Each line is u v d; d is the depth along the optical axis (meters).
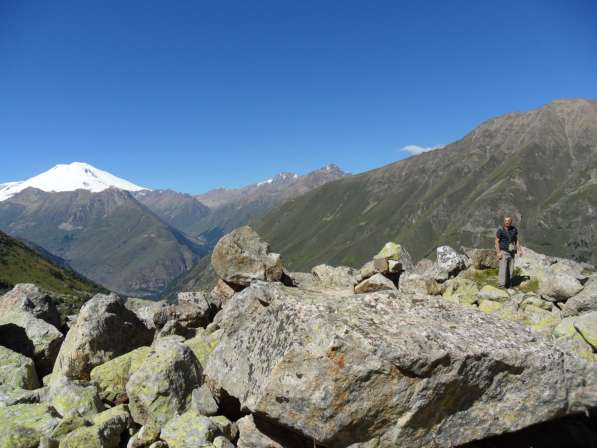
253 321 11.66
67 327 23.47
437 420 8.72
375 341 8.70
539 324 15.41
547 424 10.09
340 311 10.05
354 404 8.49
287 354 8.93
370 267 24.39
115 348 17.19
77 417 11.52
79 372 16.00
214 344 15.71
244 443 10.10
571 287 17.70
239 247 24.61
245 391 10.17
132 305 25.23
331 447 8.67
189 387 12.52
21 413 11.81
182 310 20.75
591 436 9.96
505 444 9.62
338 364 8.55
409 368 8.43
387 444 8.61
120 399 13.84
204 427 10.26
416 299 11.13
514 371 9.20
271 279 24.28
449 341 9.13
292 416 8.80
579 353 10.88
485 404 9.05
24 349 18.08
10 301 22.31
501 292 19.81
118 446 11.52
